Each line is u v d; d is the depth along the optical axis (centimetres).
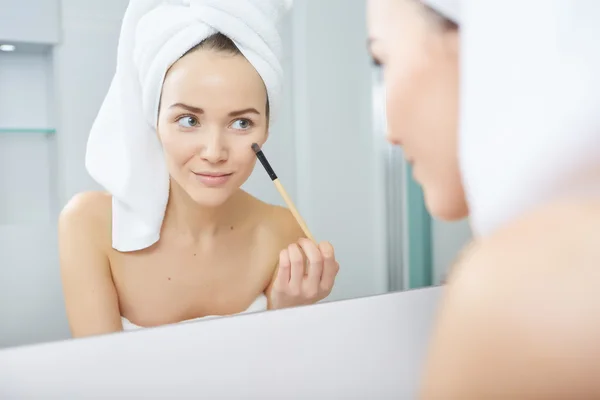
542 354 11
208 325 29
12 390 25
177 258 83
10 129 90
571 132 14
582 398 11
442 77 21
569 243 12
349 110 99
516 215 14
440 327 13
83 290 78
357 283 100
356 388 29
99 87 91
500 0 16
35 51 91
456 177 22
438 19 21
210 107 75
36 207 92
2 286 88
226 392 27
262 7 77
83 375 26
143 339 27
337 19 98
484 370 12
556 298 11
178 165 78
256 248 87
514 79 16
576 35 15
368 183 101
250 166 81
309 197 97
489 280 12
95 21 90
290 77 97
